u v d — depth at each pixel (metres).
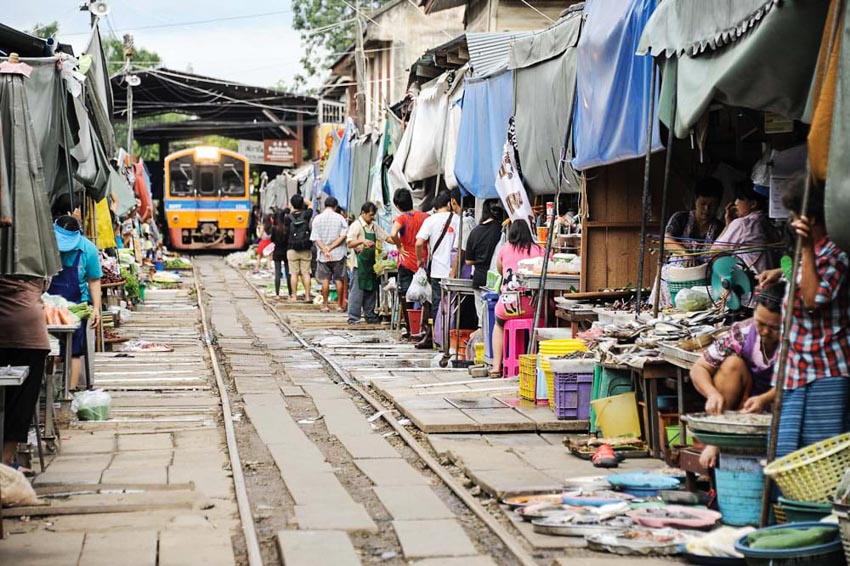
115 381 12.92
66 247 10.88
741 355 6.97
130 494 7.42
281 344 17.28
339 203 25.72
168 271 34.72
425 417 9.80
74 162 10.77
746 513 6.25
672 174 11.83
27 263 7.24
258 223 48.41
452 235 15.46
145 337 17.80
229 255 43.97
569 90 11.88
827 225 5.67
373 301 19.92
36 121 9.75
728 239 9.19
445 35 33.69
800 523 5.53
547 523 6.38
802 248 5.97
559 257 12.15
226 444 9.32
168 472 8.14
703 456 6.54
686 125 7.76
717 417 6.40
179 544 6.27
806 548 5.18
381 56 37.31
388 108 20.95
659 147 9.52
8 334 7.49
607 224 11.76
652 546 5.89
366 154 23.67
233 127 50.66
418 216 17.19
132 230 24.55
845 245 5.65
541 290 11.72
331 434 9.83
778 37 6.54
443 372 13.49
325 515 6.88
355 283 19.64
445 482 7.76
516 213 12.70
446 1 25.45
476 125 14.66
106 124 13.44
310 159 52.19
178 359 15.06
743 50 6.83
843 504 5.25
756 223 9.23
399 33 34.41
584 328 11.09
